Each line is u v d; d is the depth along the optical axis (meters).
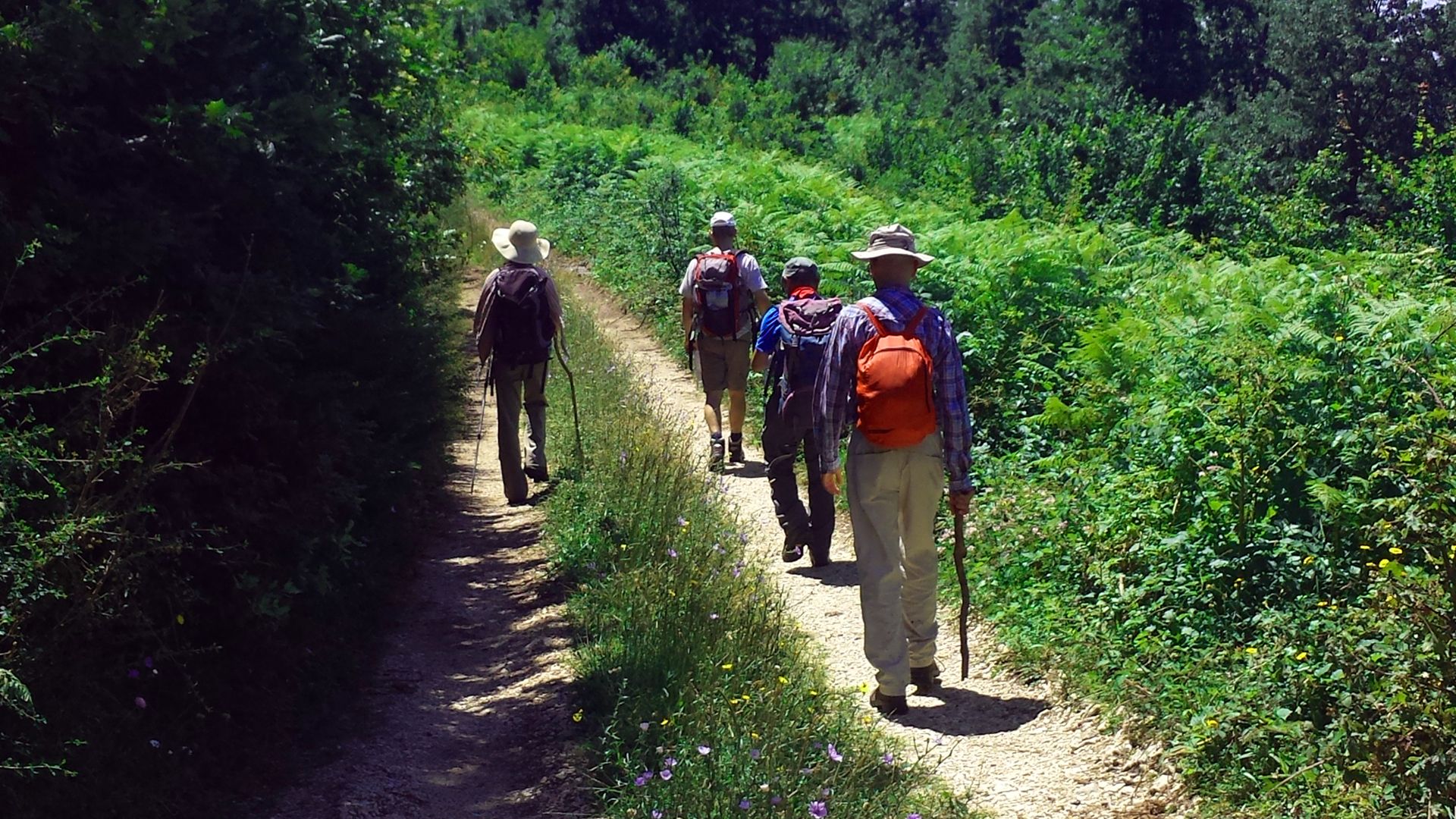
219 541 4.81
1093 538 6.02
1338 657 4.20
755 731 4.44
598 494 7.78
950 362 4.97
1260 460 5.83
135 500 4.13
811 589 6.71
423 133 9.07
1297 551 5.39
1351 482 5.54
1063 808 4.27
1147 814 4.16
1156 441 6.43
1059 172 25.00
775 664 5.17
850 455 5.08
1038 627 5.58
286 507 5.12
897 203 21.11
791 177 18.45
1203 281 9.42
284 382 5.21
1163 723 4.54
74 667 3.93
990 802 4.32
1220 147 32.69
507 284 8.51
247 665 4.96
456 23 39.59
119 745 4.09
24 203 4.19
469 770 4.70
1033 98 39.34
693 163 21.22
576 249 19.77
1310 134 33.78
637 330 15.23
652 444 8.17
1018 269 9.55
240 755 4.60
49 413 4.30
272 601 4.87
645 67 51.91
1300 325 6.56
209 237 4.86
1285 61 34.84
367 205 7.20
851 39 67.50
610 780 4.40
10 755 3.57
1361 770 3.88
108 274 4.27
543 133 27.59
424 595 6.79
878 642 5.07
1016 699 5.20
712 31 58.72
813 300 7.06
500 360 8.53
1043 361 9.05
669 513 7.05
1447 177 20.77
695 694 4.82
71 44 4.09
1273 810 3.96
